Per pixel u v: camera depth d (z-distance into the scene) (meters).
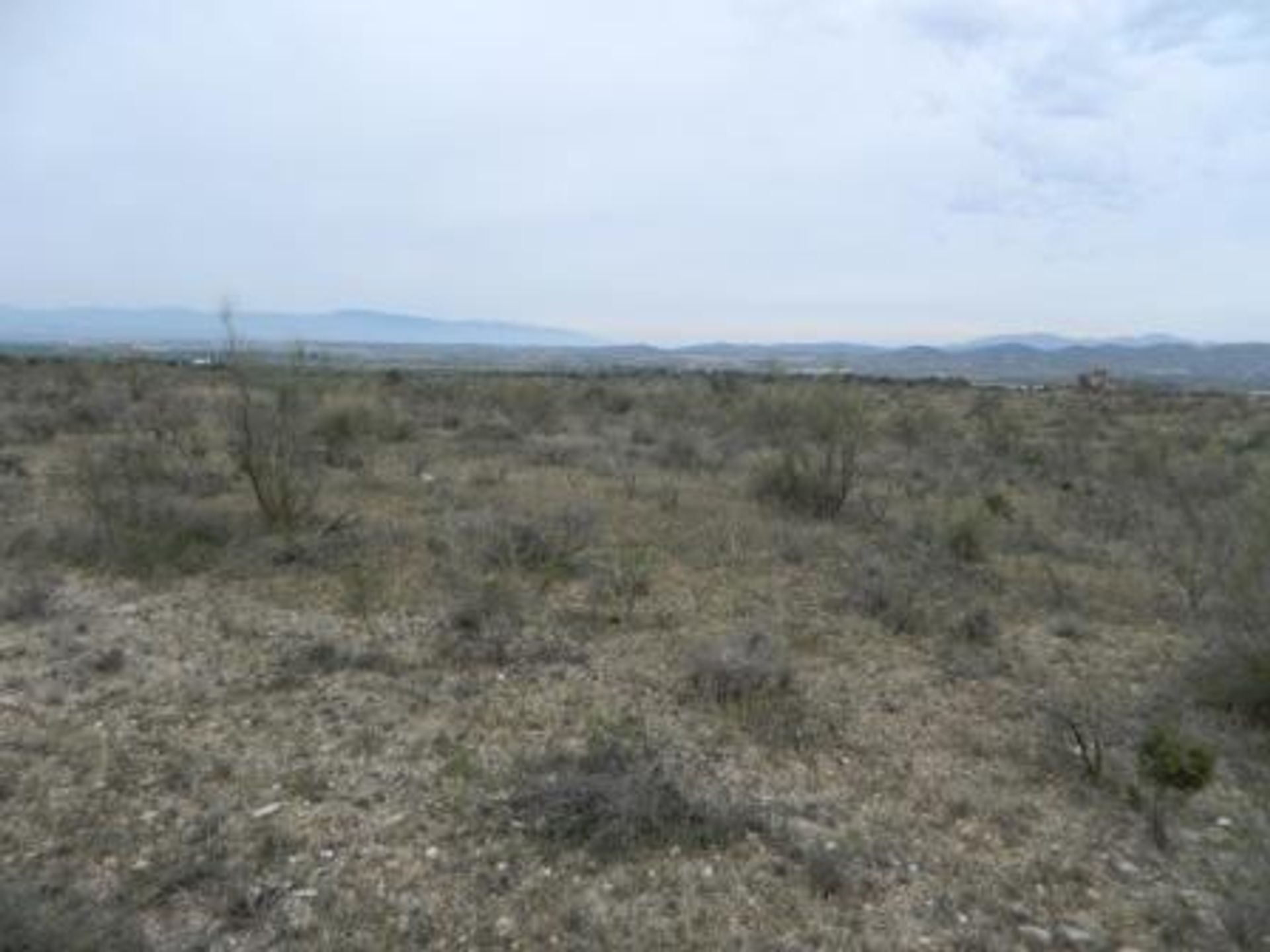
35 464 13.36
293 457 10.64
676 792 4.64
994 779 5.14
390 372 31.70
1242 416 29.58
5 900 3.56
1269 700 5.98
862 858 4.32
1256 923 3.81
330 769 4.97
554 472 14.35
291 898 3.89
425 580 8.20
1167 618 8.12
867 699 6.18
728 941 3.72
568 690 6.09
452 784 4.85
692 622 7.51
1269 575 6.50
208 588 7.94
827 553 9.76
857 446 12.95
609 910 3.88
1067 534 11.21
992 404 28.14
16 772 4.84
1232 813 4.85
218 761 5.02
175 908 3.80
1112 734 5.71
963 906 4.00
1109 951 3.75
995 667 6.81
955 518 10.27
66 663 6.27
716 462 15.56
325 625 7.12
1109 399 37.41
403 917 3.80
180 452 13.93
